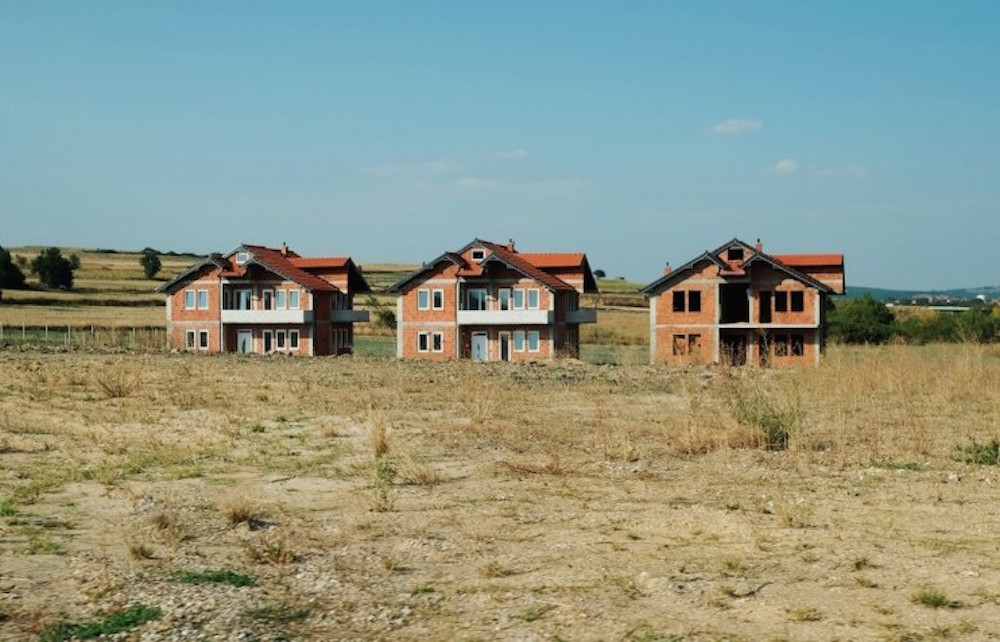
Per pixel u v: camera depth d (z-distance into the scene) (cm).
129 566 1043
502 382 3759
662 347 6353
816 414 2488
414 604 895
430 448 1970
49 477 1619
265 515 1334
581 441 2080
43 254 14675
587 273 7850
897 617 824
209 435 2148
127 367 4128
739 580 947
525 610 866
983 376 3106
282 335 7462
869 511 1281
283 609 885
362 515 1324
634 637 788
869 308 8731
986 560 1006
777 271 6178
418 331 7019
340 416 2564
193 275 7494
